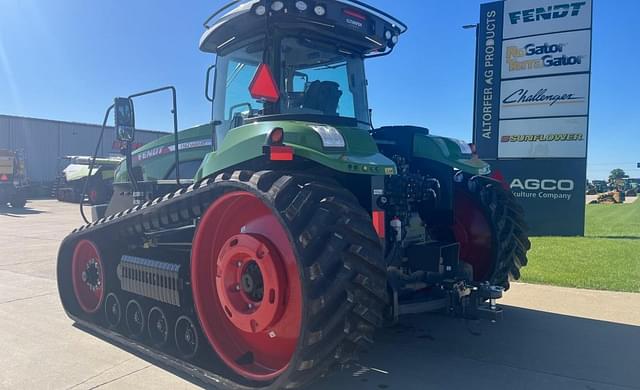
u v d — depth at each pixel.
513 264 5.16
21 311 5.63
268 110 3.80
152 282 4.26
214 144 4.54
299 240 2.91
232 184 3.30
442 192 4.61
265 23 3.80
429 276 4.18
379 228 3.30
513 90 12.88
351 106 4.49
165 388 3.60
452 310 4.04
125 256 4.68
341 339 3.02
